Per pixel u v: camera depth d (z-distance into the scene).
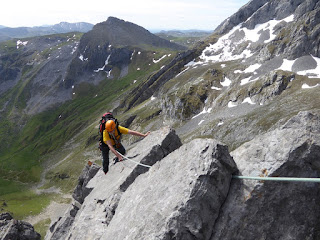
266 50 199.50
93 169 31.45
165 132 14.82
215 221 8.52
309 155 8.40
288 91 144.00
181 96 197.25
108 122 12.47
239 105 158.38
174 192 8.90
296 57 176.38
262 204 8.46
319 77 147.25
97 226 12.96
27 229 46.59
